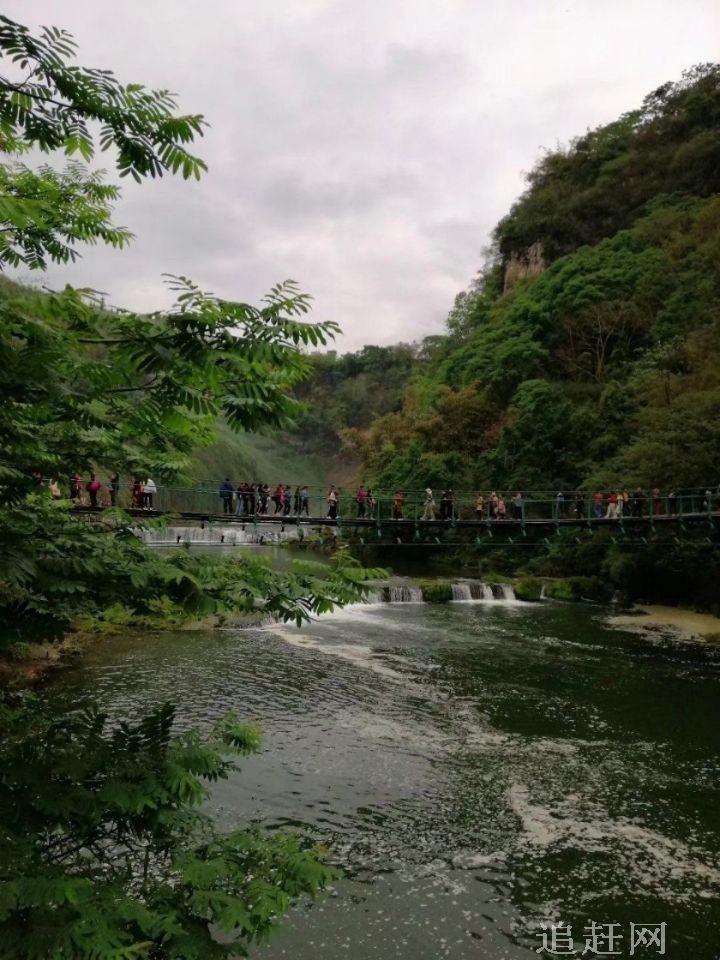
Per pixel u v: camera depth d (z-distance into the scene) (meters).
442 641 22.73
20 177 4.79
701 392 34.12
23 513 4.34
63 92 3.34
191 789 4.23
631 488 31.98
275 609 4.24
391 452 52.88
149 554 4.26
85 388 3.66
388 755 13.48
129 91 3.43
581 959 8.16
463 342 74.00
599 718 15.74
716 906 9.18
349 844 10.38
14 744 4.36
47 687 16.30
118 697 15.78
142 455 5.25
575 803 11.78
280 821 10.91
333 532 44.31
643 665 20.12
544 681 18.42
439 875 9.70
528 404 46.19
